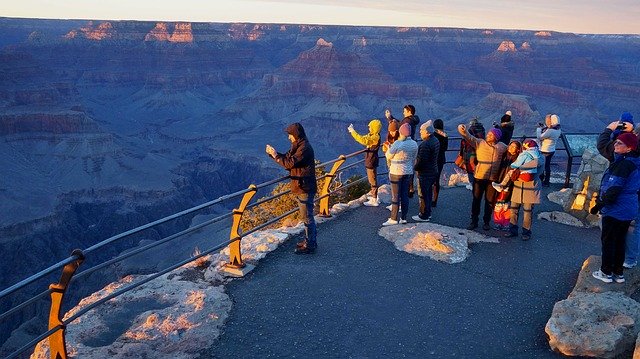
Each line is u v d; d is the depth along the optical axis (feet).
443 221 39.09
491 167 35.22
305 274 28.63
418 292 26.73
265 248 31.71
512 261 31.12
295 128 29.55
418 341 22.22
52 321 19.36
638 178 24.16
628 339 20.80
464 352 21.48
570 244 34.40
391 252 31.94
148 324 22.85
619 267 24.94
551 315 23.82
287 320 23.70
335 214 39.65
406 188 36.42
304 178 30.19
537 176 34.19
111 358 20.47
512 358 21.09
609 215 24.34
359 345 21.83
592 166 38.96
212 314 23.72
